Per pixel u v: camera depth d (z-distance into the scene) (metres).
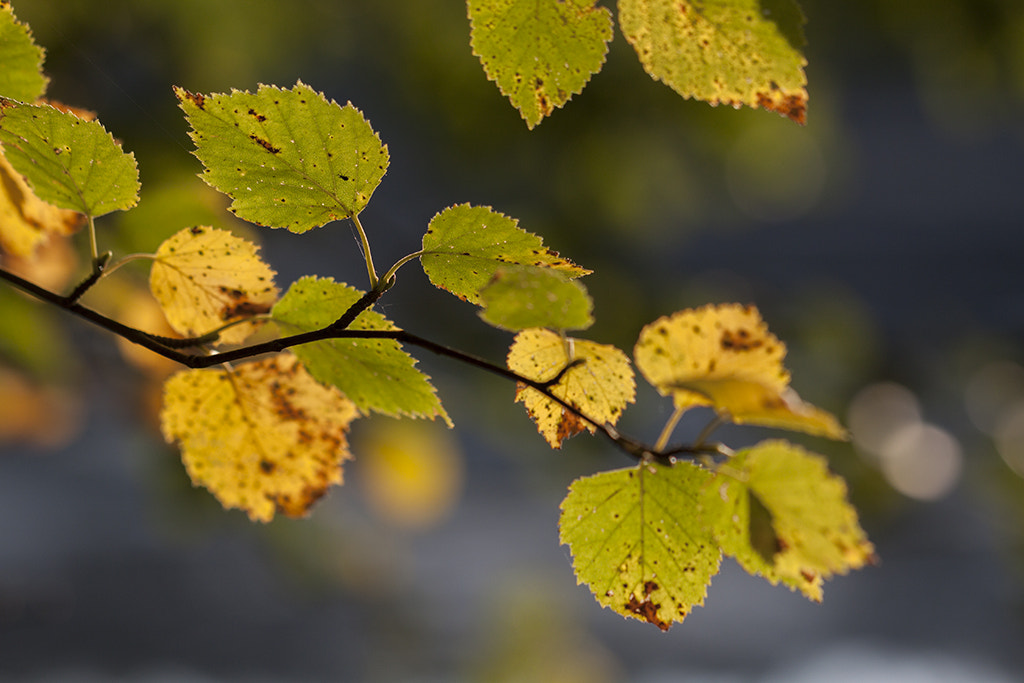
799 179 2.78
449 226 0.96
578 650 2.51
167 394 1.00
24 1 1.28
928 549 6.32
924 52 2.44
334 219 0.96
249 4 2.12
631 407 2.23
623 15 0.97
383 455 2.00
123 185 0.97
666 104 2.34
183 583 5.70
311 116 0.95
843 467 2.56
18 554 5.79
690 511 0.98
